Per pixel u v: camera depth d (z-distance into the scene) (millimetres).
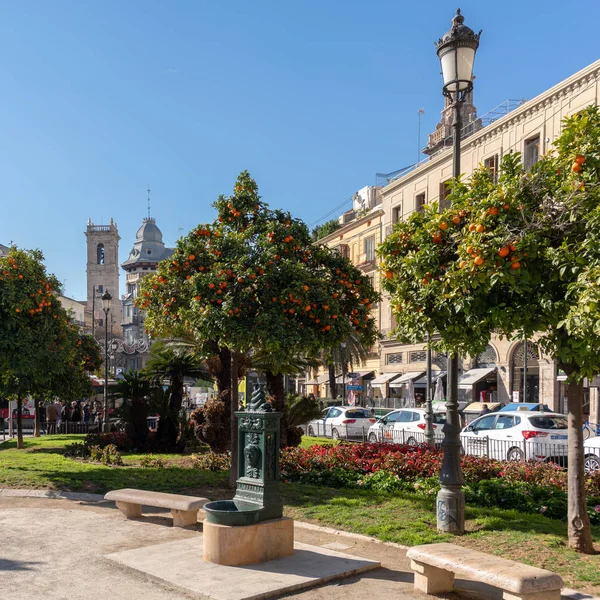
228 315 9555
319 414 16141
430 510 9117
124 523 8711
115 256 120938
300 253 11125
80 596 5742
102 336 92438
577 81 27078
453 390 8203
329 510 9344
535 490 9570
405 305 7457
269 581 6027
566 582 6062
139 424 18359
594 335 5867
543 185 6676
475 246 6355
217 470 13484
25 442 21656
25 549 7324
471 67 8633
